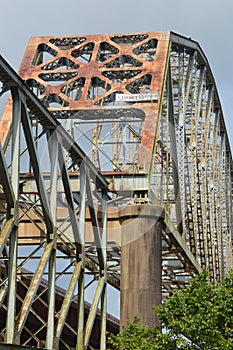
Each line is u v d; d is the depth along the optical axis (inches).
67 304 1754.4
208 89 3774.6
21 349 1395.2
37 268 1600.6
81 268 1845.5
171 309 1914.4
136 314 2247.8
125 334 2023.9
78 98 2748.5
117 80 2832.2
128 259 2285.9
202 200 3440.0
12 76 1482.5
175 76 3179.1
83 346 1829.5
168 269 3090.6
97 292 1990.7
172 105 2807.6
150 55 2891.2
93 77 2721.5
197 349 1850.4
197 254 3144.7
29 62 2842.0
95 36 2908.5
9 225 1443.2
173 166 2837.1
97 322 2704.2
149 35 2871.6
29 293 1540.4
